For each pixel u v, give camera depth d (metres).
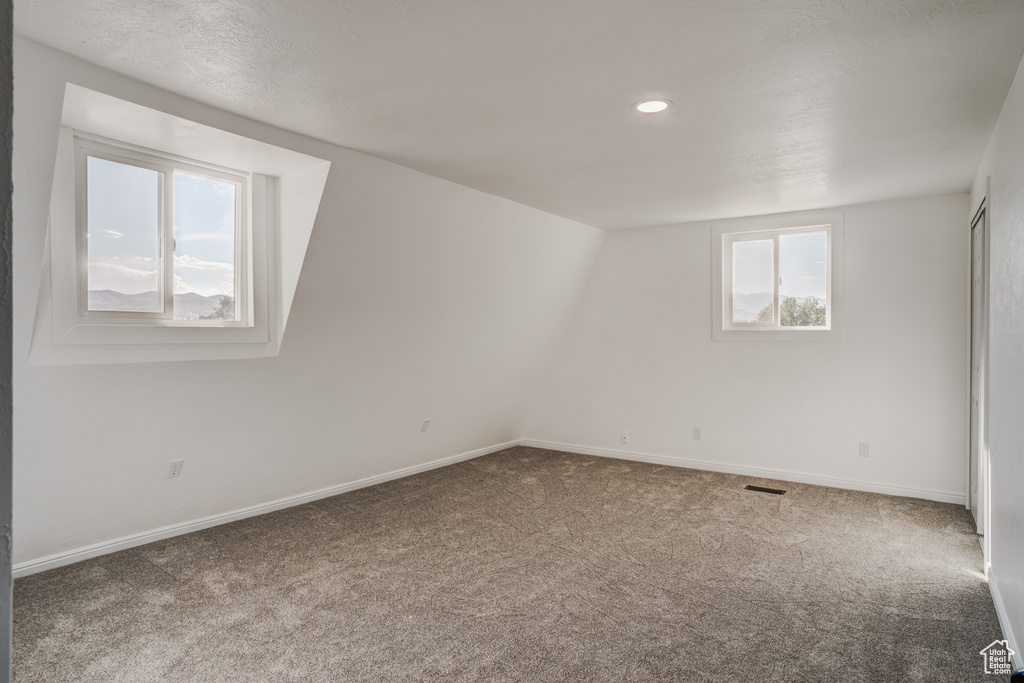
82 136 3.00
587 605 2.90
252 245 3.78
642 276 6.00
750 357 5.43
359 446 4.94
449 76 2.51
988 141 3.30
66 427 3.14
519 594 3.02
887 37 2.17
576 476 5.45
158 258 3.40
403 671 2.33
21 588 3.06
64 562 3.36
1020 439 2.30
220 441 3.91
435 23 2.10
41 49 2.30
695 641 2.55
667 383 5.89
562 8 1.99
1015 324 2.41
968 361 4.45
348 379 4.51
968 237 4.52
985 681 2.25
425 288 4.54
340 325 4.18
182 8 2.01
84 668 2.34
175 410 3.58
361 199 3.69
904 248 4.75
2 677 0.35
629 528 4.01
